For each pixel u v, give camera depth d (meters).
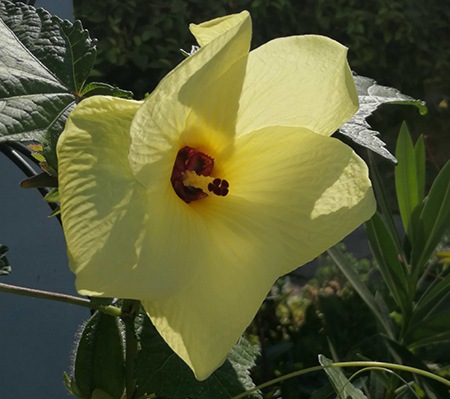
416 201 0.55
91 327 0.36
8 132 0.29
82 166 0.26
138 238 0.27
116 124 0.27
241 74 0.29
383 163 1.52
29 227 0.66
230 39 0.26
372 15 1.62
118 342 0.35
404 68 1.68
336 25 1.63
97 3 1.44
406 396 0.49
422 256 0.53
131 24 1.46
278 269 0.31
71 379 0.36
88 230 0.26
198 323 0.29
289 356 0.74
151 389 0.34
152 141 0.28
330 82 0.30
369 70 1.67
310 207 0.32
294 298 1.03
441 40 1.68
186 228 0.29
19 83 0.31
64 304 0.68
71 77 0.33
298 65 0.29
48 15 0.34
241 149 0.32
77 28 0.34
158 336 0.35
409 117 1.65
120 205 0.27
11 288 0.33
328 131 0.31
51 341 0.68
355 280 0.54
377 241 0.54
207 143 0.31
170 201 0.30
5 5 0.33
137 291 0.26
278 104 0.31
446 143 1.63
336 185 0.32
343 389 0.39
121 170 0.27
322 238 0.31
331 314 0.74
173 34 1.49
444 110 1.66
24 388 0.68
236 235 0.31
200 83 0.28
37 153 0.35
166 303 0.29
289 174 0.32
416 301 0.59
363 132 0.36
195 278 0.29
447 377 0.59
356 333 0.73
